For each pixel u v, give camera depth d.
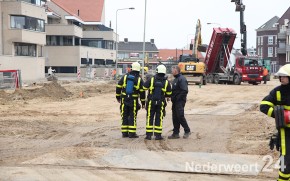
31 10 46.59
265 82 46.06
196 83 43.50
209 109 19.92
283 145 5.78
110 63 80.75
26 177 7.47
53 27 64.19
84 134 12.43
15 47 45.16
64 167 8.22
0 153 9.62
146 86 11.30
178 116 11.43
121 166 8.24
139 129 13.51
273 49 109.94
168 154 9.36
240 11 45.72
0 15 43.75
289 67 5.82
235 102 23.64
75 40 68.06
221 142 10.95
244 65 43.31
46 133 12.63
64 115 17.47
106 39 77.62
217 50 44.69
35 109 19.62
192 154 9.35
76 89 33.03
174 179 7.37
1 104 21.17
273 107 5.88
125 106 11.63
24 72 45.75
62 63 65.56
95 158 8.97
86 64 68.06
